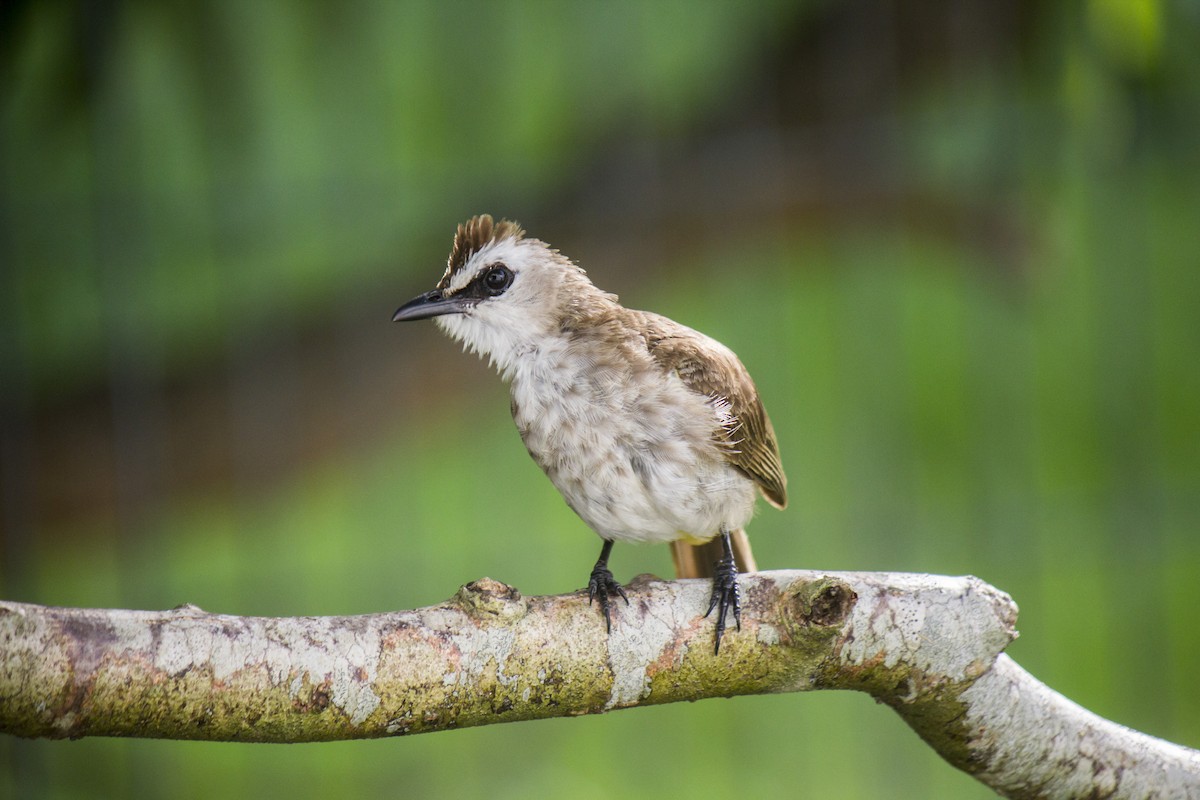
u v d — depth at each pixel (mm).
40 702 4410
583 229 12875
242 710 4672
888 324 16172
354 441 12578
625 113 13508
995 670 5547
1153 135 11914
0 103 11336
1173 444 15586
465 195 13258
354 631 4852
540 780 12398
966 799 11867
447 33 13891
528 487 15141
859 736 12570
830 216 12977
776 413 15930
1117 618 13469
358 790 12422
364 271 13336
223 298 13367
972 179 12836
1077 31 11359
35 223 11891
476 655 4957
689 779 12250
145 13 10828
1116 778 5672
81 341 12438
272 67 13359
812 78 12781
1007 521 13531
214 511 12680
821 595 5086
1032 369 16219
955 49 12367
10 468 11164
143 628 4586
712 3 15078
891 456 15609
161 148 13297
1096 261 15844
